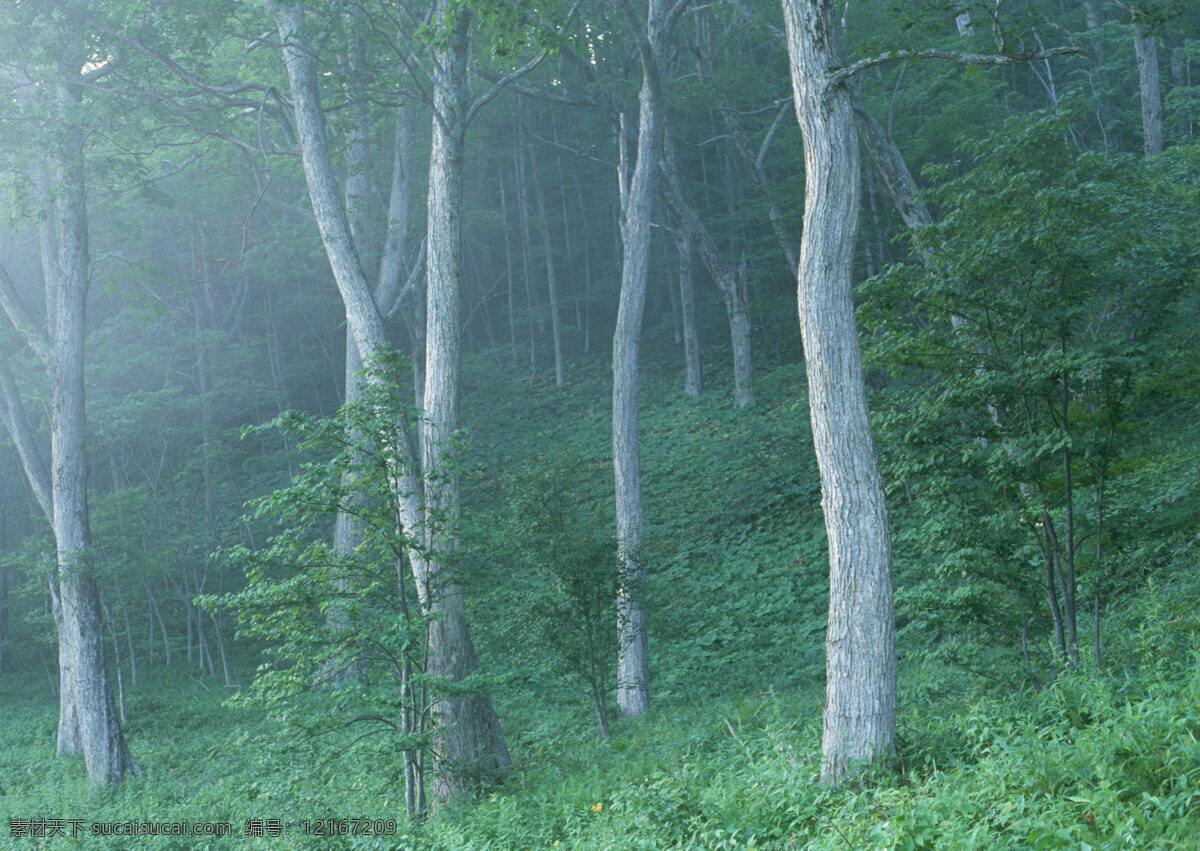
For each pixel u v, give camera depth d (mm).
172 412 31766
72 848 11297
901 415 9508
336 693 9367
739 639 18156
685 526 23844
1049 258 8391
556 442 30469
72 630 16047
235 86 16719
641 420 30969
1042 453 8398
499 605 13805
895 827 5223
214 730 19078
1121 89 32812
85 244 17734
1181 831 4352
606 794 9172
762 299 28531
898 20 7922
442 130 13148
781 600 19328
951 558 8961
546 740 13625
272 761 9297
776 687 15133
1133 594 10812
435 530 10234
